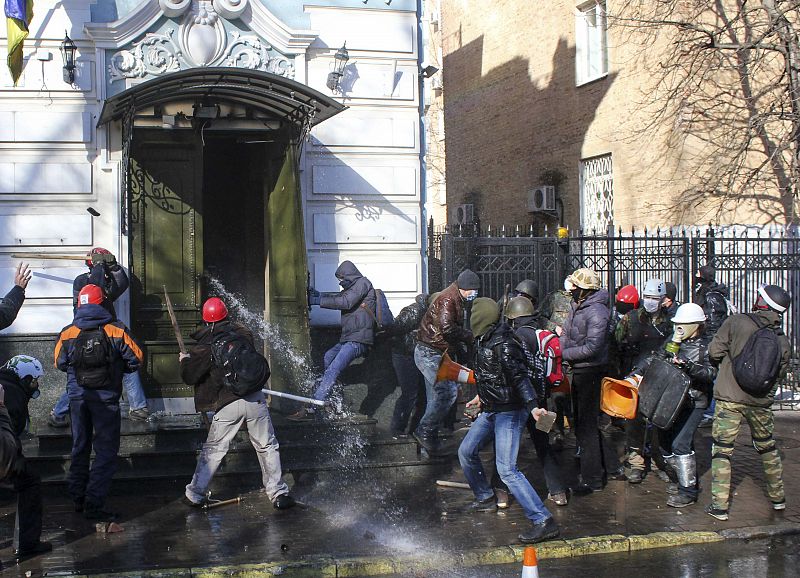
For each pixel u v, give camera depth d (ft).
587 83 62.59
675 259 45.78
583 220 63.82
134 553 22.15
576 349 27.81
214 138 36.99
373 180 35.76
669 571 21.44
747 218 53.52
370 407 34.55
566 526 24.70
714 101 53.67
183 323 33.58
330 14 35.37
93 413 24.88
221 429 25.88
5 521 24.86
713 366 26.17
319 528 24.44
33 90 32.12
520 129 71.87
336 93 35.37
